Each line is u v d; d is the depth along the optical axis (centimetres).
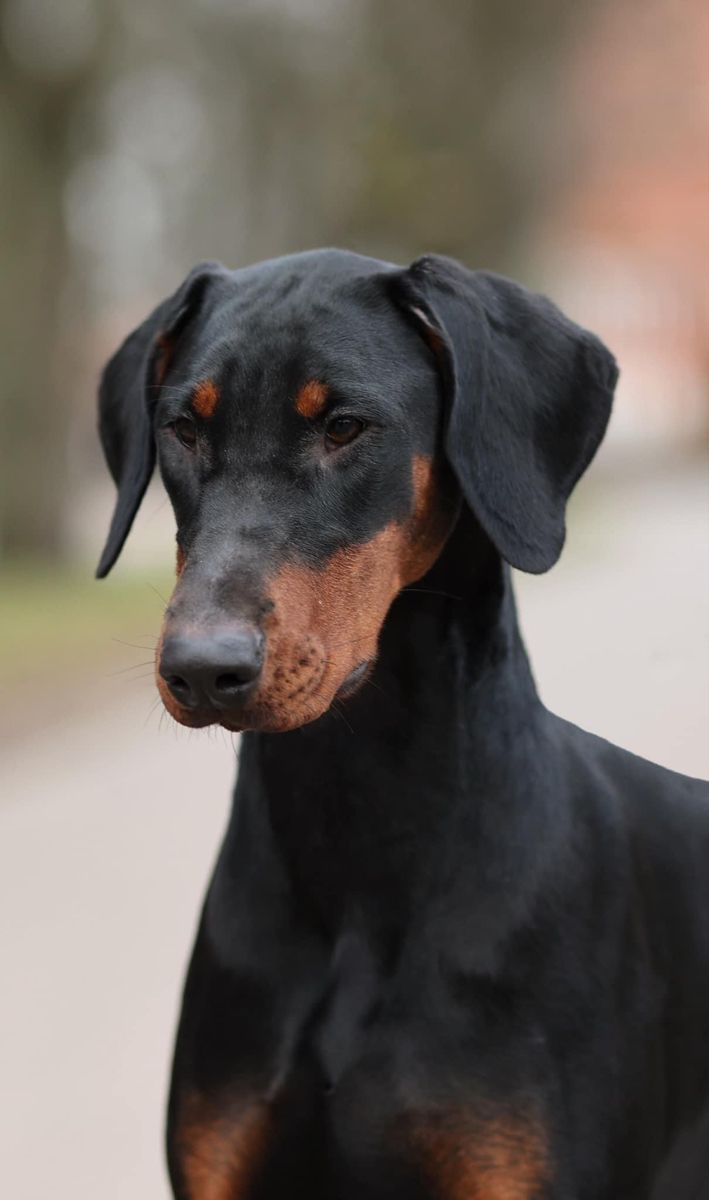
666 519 3722
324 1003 484
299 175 3553
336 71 3322
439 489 506
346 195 3603
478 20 3509
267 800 496
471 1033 474
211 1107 488
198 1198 493
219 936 496
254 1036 485
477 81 3531
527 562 492
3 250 2691
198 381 486
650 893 509
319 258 514
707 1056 516
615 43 4031
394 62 3419
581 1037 475
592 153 4312
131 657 1861
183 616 443
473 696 496
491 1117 471
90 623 2058
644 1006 489
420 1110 475
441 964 479
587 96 4050
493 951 477
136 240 3525
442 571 502
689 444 6844
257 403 477
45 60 2655
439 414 503
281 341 482
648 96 4419
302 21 3189
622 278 7112
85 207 2992
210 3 2956
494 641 505
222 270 535
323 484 475
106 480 4538
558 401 518
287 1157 486
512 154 3659
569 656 1662
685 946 512
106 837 1210
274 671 445
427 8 3388
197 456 488
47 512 2762
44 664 1762
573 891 487
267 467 475
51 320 2738
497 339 511
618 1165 477
